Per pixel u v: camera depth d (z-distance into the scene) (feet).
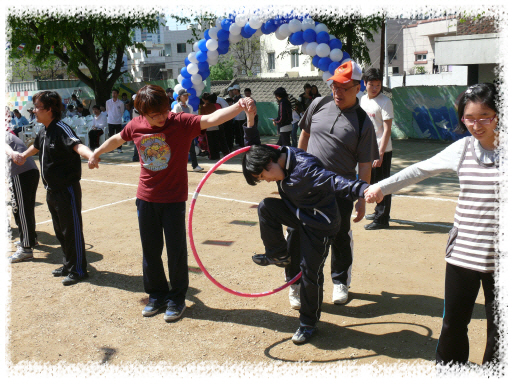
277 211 11.93
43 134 15.28
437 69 99.55
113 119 51.57
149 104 12.09
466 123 8.00
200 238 20.36
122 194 29.12
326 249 11.59
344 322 12.92
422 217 22.80
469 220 8.31
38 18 48.93
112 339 12.34
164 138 12.69
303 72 107.96
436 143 49.98
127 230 21.80
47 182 15.28
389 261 17.12
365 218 22.90
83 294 15.07
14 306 14.21
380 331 12.33
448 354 9.27
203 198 27.66
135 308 14.12
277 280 15.88
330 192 11.10
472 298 8.73
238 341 12.08
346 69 12.55
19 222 18.01
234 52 145.07
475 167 8.14
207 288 15.37
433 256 17.46
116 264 17.65
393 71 108.99
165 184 13.05
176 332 12.64
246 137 12.33
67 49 59.67
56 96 15.15
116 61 61.87
